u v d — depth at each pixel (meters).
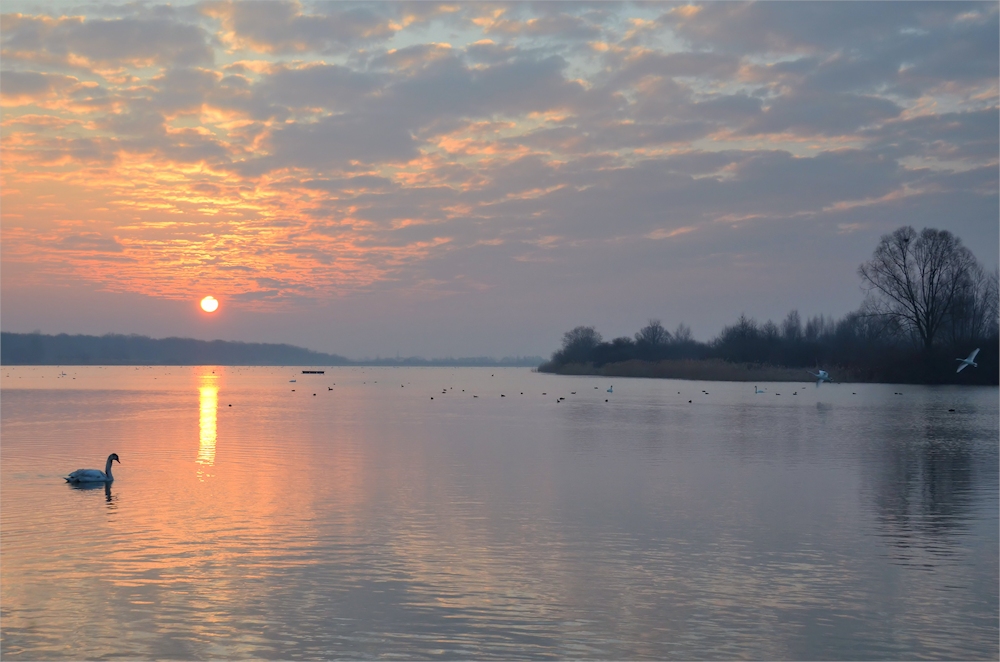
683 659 14.50
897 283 110.31
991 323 115.25
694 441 45.81
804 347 146.25
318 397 100.62
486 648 14.88
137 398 94.88
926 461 37.28
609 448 42.28
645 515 25.05
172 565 19.48
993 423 57.09
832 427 54.50
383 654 14.62
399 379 193.88
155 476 32.16
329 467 34.75
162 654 14.60
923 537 22.48
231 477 31.91
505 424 57.66
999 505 26.75
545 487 29.80
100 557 20.14
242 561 19.84
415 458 37.91
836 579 18.72
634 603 17.09
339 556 20.30
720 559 20.27
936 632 15.69
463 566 19.52
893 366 115.56
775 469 34.56
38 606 16.78
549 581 18.44
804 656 14.63
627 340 195.00
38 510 25.38
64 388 124.19
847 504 26.92
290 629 15.65
